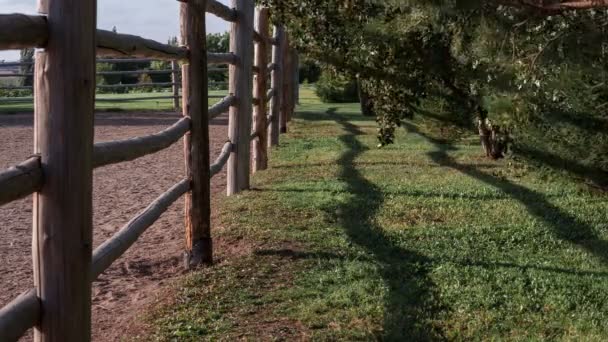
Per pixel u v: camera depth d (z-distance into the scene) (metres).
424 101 10.63
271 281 5.80
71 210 3.23
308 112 22.42
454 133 12.09
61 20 3.16
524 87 6.07
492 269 6.18
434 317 5.12
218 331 4.81
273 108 14.15
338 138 15.36
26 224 7.81
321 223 7.60
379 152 13.19
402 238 7.11
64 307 3.24
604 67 5.76
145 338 4.71
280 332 4.79
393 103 8.97
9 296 5.56
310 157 12.72
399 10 6.91
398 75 8.70
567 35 5.41
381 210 8.30
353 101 29.23
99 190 9.91
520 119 6.54
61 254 3.22
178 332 4.77
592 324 5.09
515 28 5.48
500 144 9.91
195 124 6.23
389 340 4.69
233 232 7.18
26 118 20.02
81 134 3.24
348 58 8.76
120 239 4.59
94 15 3.30
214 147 14.28
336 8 8.31
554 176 7.45
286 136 15.94
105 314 5.26
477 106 9.06
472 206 8.59
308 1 8.49
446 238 7.15
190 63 6.26
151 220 5.21
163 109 23.41
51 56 3.17
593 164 7.14
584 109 6.49
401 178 10.46
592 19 5.40
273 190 9.49
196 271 6.05
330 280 5.82
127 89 31.02
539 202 8.80
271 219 7.75
